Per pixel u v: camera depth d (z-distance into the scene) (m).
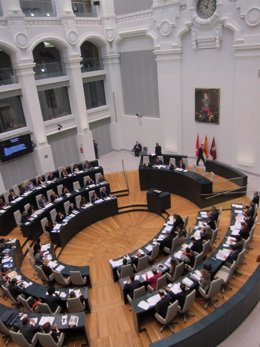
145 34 19.44
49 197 15.73
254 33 14.99
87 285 10.44
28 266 12.15
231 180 15.06
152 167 16.70
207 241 10.43
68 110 21.41
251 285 8.26
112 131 23.98
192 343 7.15
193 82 18.36
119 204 16.02
